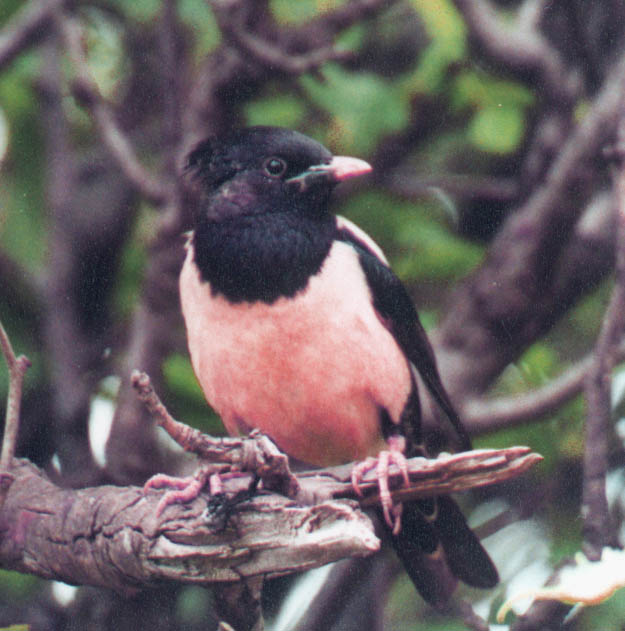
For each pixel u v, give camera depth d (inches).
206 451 263.0
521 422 476.4
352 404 393.4
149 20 538.6
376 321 392.8
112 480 459.2
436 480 319.6
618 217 370.3
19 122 524.4
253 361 385.4
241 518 276.1
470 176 557.3
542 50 487.8
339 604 465.4
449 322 493.7
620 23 514.9
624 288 362.0
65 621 484.1
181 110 478.6
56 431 488.4
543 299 486.9
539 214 480.1
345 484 322.3
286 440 407.5
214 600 294.8
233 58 473.7
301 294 382.3
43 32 496.4
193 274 395.5
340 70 498.6
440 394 430.9
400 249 520.7
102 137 468.8
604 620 429.7
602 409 356.8
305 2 496.4
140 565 287.3
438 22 478.6
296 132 408.8
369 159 520.7
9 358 296.7
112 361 526.0
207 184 408.8
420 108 517.0
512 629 366.6
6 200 523.8
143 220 544.7
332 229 402.6
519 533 502.9
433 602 416.8
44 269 510.0
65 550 305.0
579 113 513.0
